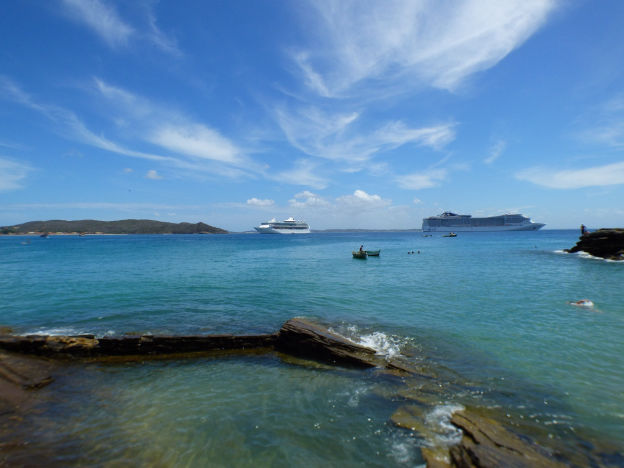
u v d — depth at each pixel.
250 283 23.75
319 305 16.62
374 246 76.06
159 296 19.02
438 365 9.31
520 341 11.00
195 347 10.91
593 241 41.06
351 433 6.37
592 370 8.76
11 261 41.19
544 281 23.02
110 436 6.33
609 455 5.50
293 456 5.76
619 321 13.10
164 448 5.97
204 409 7.35
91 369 9.61
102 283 23.69
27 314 15.05
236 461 5.62
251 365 9.93
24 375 8.75
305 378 8.98
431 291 20.11
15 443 6.04
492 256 44.78
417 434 6.23
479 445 5.61
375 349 10.54
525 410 6.95
